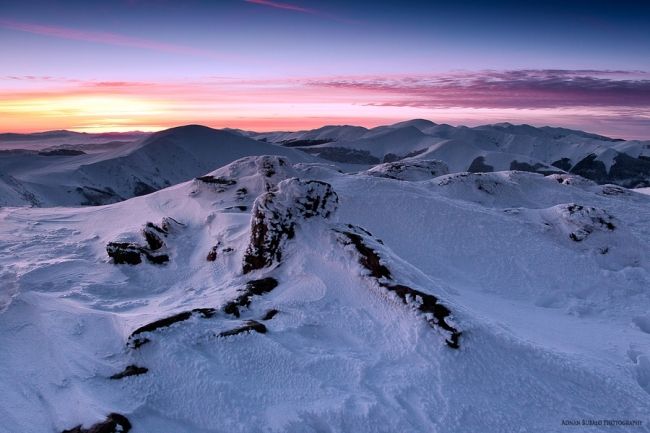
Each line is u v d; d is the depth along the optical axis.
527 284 13.21
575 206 16.80
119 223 18.05
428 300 8.31
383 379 6.94
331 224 11.53
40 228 17.70
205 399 6.31
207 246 13.52
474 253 14.62
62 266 12.07
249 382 6.75
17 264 12.33
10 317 8.14
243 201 18.52
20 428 5.75
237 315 8.62
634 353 8.67
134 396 6.43
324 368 7.09
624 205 22.58
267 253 10.99
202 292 10.62
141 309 9.59
